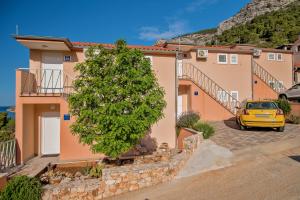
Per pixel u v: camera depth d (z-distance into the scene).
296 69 22.31
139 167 6.31
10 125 15.48
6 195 5.08
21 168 8.93
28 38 10.17
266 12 94.12
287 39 48.16
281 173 5.79
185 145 7.79
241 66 17.56
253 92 17.52
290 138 9.17
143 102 7.48
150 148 12.37
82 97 7.27
